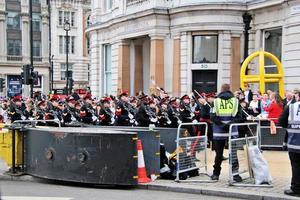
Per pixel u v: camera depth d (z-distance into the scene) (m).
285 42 28.38
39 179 13.84
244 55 28.73
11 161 14.23
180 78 32.56
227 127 12.73
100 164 12.40
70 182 13.27
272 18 29.72
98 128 14.36
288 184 12.54
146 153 13.19
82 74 94.94
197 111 20.47
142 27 35.00
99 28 43.38
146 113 19.25
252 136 13.98
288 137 11.30
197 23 31.30
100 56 44.06
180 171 12.94
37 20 89.44
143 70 38.97
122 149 12.33
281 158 17.08
